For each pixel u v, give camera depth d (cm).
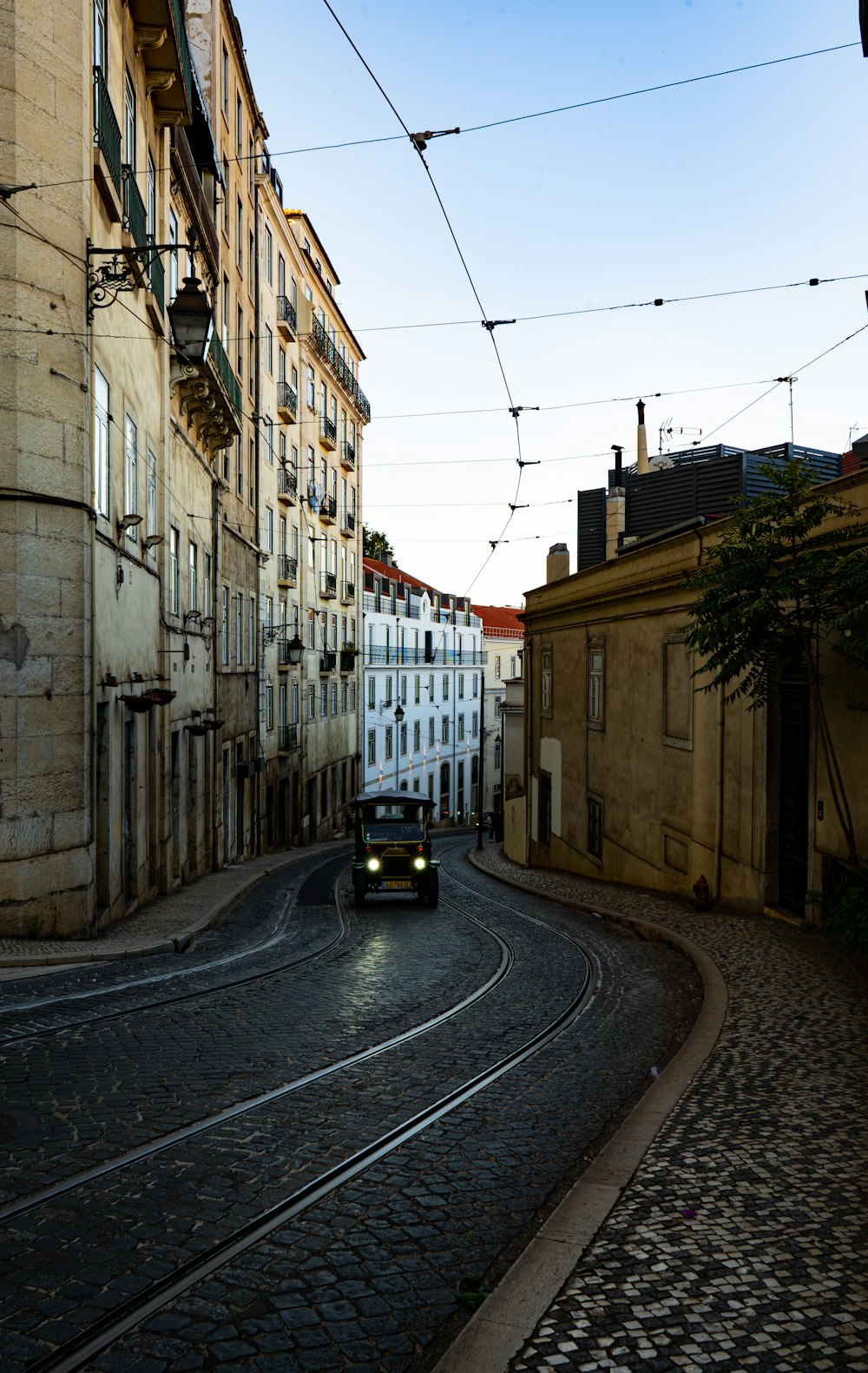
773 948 1146
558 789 2619
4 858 1121
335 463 4653
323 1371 340
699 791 1608
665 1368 339
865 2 898
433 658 6284
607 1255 418
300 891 2169
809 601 1067
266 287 3347
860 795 1084
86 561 1192
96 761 1287
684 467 2088
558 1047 791
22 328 1116
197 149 2200
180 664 1989
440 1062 741
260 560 3203
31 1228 437
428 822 1909
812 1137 558
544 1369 338
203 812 2309
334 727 4562
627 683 2009
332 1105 627
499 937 1430
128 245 1442
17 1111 582
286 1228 448
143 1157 523
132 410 1513
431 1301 389
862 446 1493
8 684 1116
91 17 1223
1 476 1109
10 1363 336
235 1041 771
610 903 1731
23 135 1110
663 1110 605
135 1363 340
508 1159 542
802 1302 380
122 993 922
